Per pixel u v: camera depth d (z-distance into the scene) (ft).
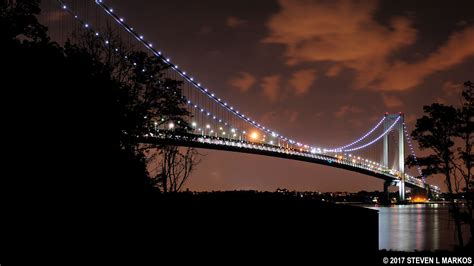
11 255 56.59
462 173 124.47
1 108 69.41
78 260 56.39
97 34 104.32
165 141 110.83
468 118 123.54
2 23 77.25
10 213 63.05
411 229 244.63
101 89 83.76
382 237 198.70
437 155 125.08
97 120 79.10
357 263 69.87
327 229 65.98
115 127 85.20
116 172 79.10
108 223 60.23
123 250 57.31
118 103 88.63
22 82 71.87
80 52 88.17
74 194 68.74
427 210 485.56
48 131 70.90
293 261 61.21
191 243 56.34
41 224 61.87
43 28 82.58
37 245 58.59
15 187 66.03
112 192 73.46
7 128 68.49
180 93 106.83
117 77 101.04
